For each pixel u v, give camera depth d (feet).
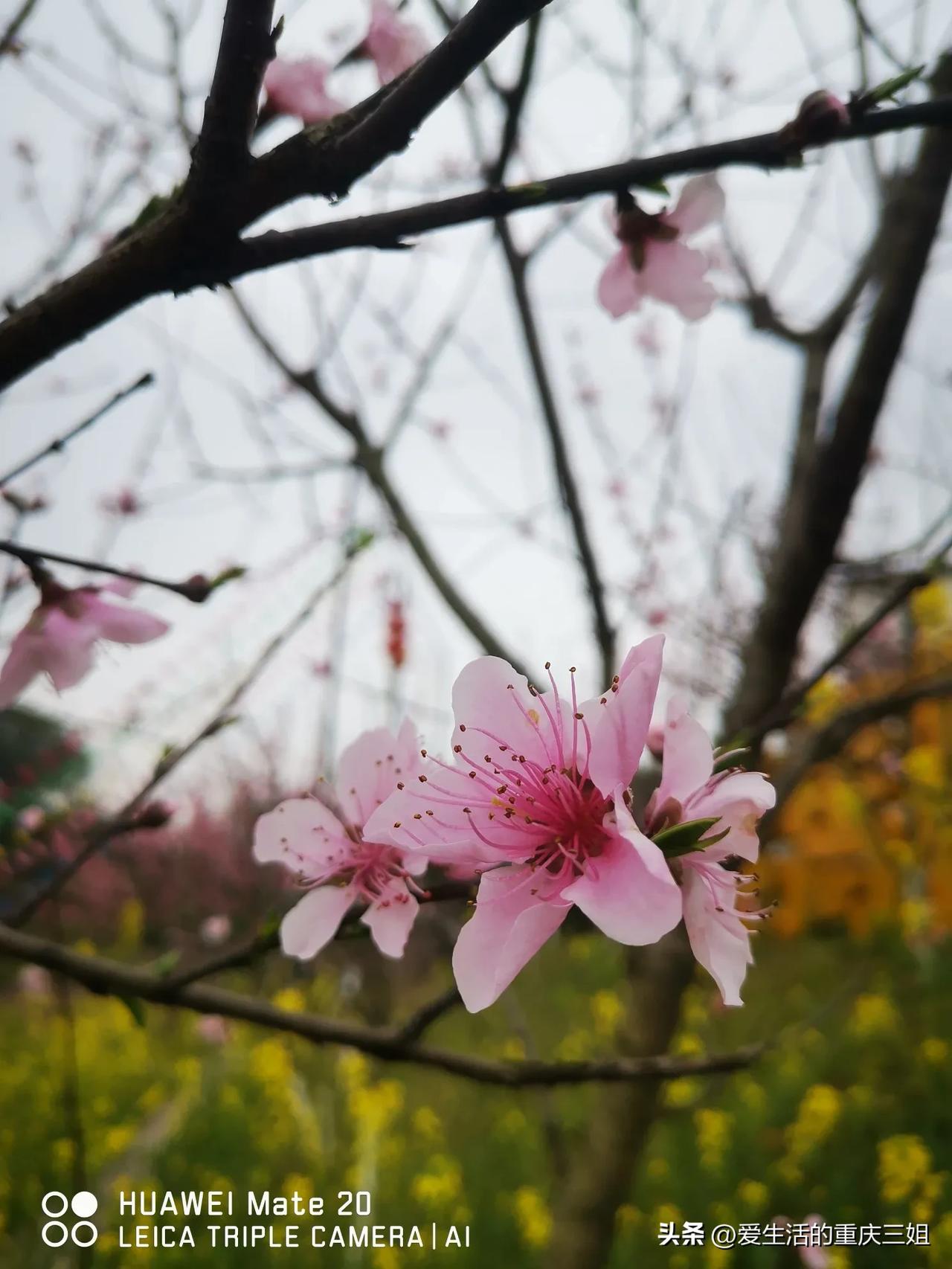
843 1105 2.70
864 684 3.37
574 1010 3.74
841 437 1.01
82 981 0.56
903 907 3.98
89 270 0.35
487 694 0.43
